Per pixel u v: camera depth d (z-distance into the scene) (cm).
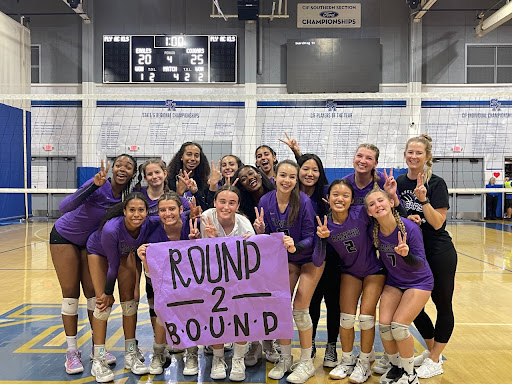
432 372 308
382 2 1418
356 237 292
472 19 1416
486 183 1423
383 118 1405
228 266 297
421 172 316
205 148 1412
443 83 1425
